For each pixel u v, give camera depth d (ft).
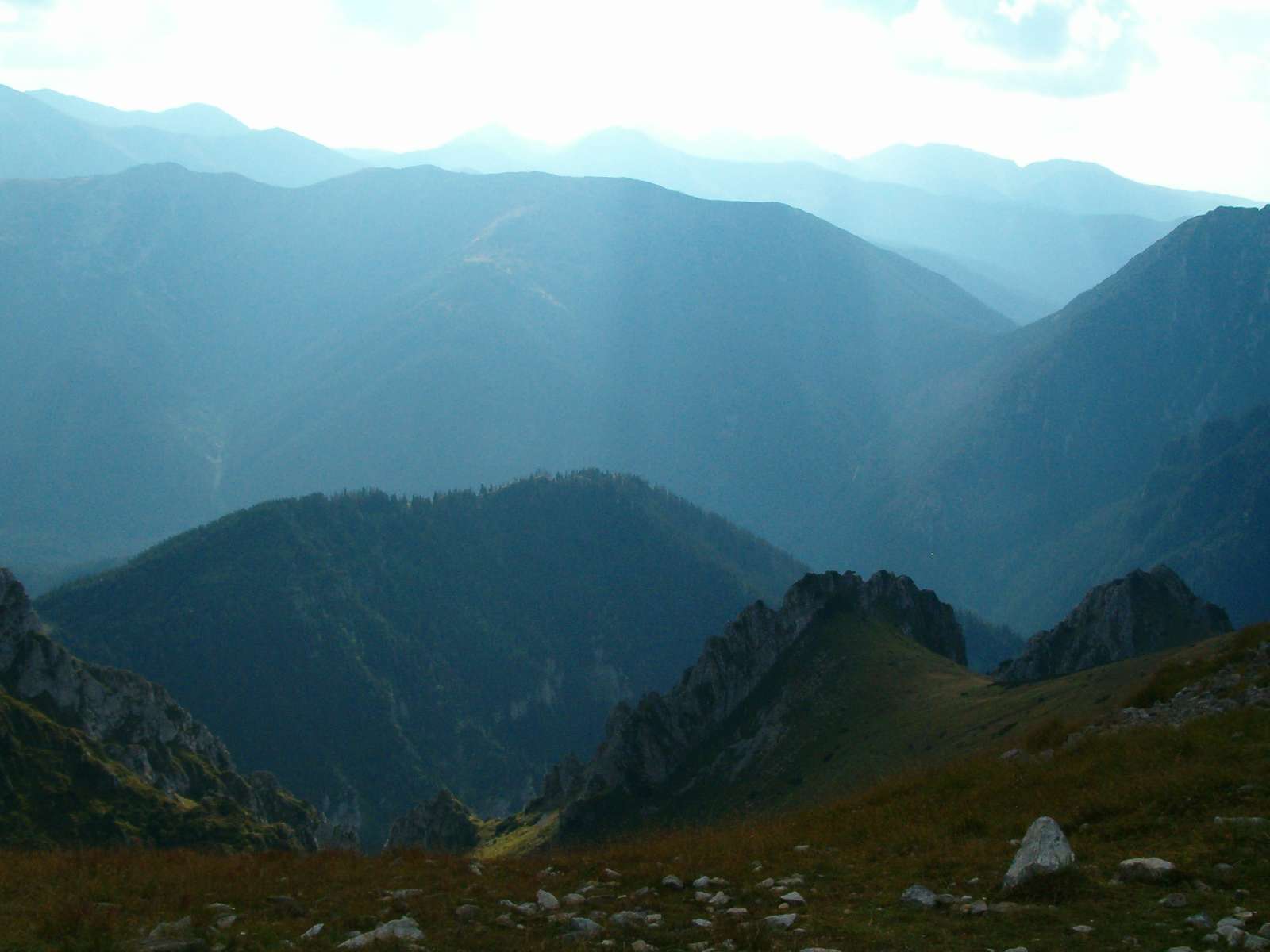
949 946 71.92
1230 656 143.95
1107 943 70.28
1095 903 77.87
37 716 475.31
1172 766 106.42
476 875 106.32
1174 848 87.20
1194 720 119.85
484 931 80.89
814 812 134.10
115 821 445.37
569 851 129.08
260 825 493.36
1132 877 82.17
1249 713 115.14
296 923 84.43
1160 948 68.64
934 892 86.12
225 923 83.56
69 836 428.97
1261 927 68.85
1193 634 492.95
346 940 78.59
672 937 77.41
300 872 109.19
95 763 466.70
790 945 73.97
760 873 98.17
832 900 86.28
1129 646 495.82
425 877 104.73
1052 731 142.41
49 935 80.12
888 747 410.93
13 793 432.66
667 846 118.11
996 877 86.99
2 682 494.18
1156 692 146.00
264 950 76.07
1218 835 87.71
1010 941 72.13
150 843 445.37
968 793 118.11
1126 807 98.53
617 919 82.48
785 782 460.14
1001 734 321.32
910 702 472.03
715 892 92.32
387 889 97.50
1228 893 77.05
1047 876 81.41
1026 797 110.63
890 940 73.56
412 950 74.79
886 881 91.25
